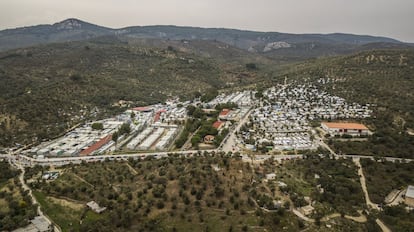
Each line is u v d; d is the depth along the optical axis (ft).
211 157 506.07
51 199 387.96
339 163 505.66
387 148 555.69
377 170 481.46
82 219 346.95
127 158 539.70
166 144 617.62
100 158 545.85
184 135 644.27
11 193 404.57
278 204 356.18
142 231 320.29
